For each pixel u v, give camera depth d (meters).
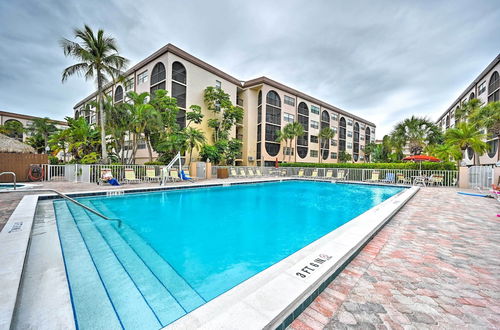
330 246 2.83
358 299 1.93
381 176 15.46
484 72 24.09
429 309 1.81
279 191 11.56
